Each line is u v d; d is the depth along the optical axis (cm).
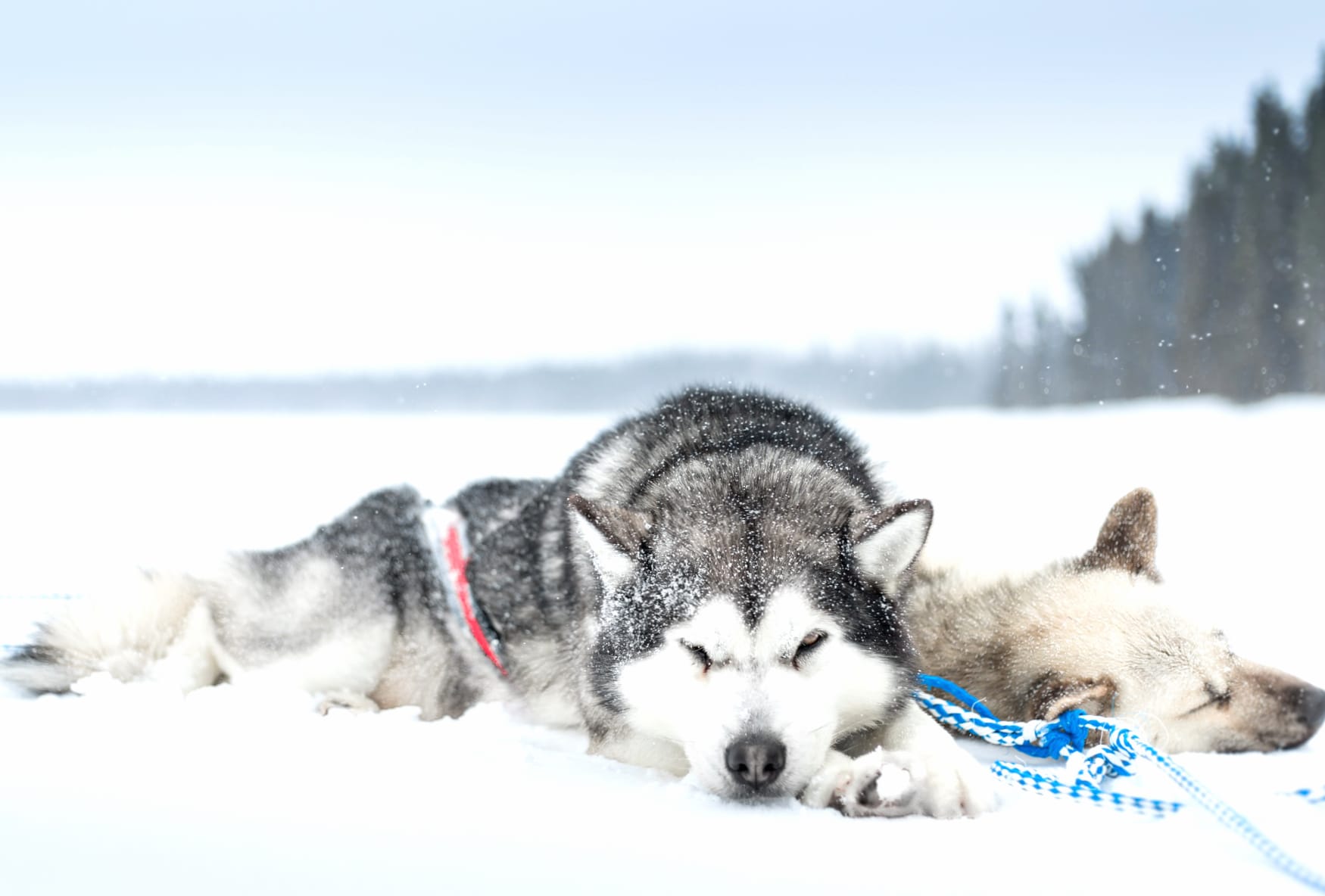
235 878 160
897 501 329
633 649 269
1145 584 347
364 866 168
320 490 1024
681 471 308
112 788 206
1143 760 271
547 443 1512
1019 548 392
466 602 369
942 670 351
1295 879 174
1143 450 1423
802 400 392
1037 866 182
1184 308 3634
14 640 411
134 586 387
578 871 172
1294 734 313
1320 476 1097
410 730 296
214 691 359
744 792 236
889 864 182
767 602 254
